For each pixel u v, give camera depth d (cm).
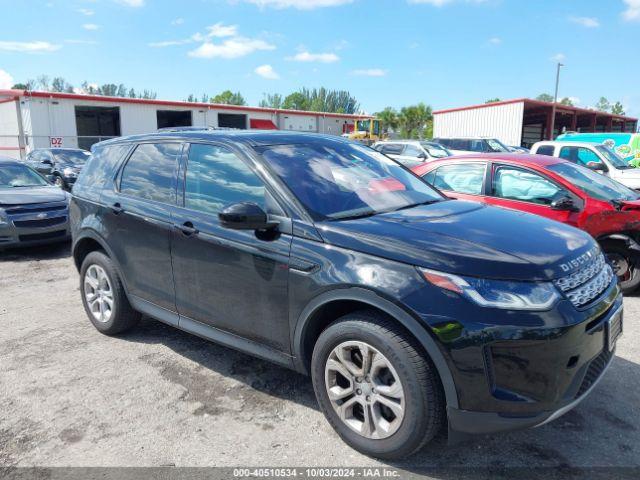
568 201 550
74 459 290
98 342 452
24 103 2906
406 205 355
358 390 286
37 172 965
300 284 299
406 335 267
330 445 300
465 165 647
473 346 248
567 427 314
